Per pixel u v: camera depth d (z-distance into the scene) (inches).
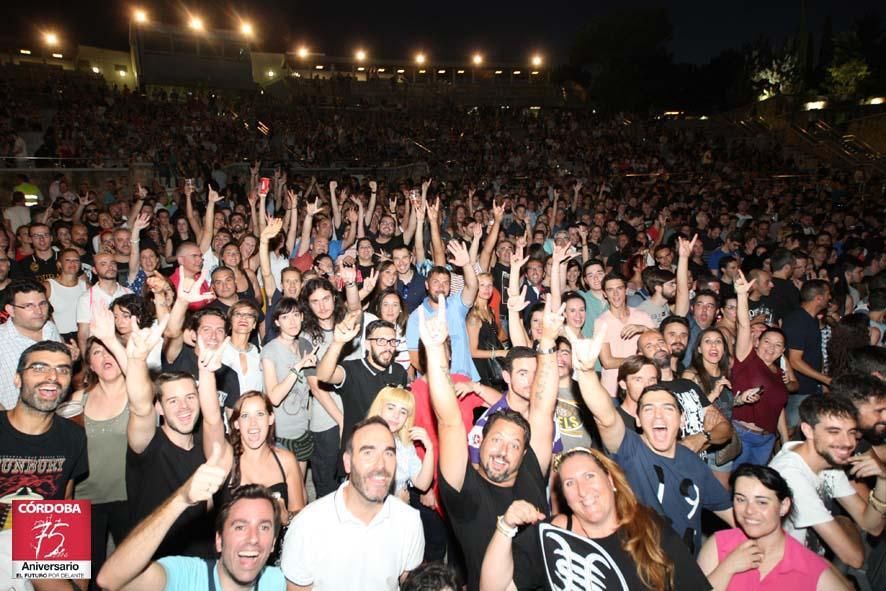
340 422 186.2
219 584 107.0
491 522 123.0
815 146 1226.0
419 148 1315.2
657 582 104.8
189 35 1879.9
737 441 173.2
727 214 514.3
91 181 762.2
